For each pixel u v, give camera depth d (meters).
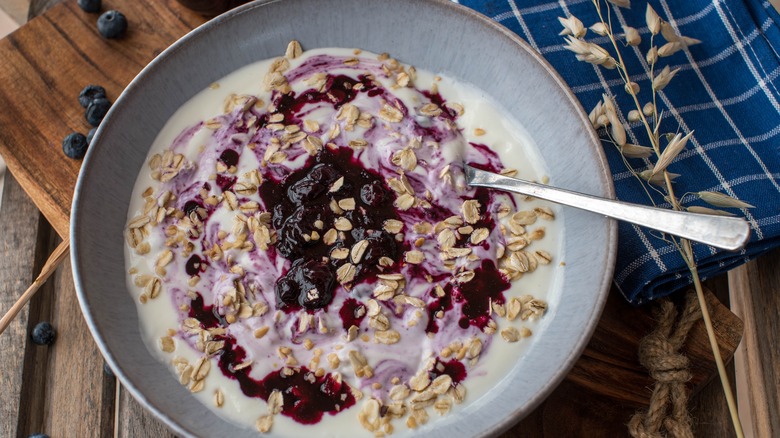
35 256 0.47
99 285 0.38
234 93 0.43
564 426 0.42
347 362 0.38
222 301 0.39
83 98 0.48
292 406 0.37
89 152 0.40
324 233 0.40
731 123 0.46
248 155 0.42
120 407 0.43
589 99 0.46
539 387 0.36
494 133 0.42
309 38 0.44
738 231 0.34
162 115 0.42
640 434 0.41
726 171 0.44
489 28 0.42
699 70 0.47
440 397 0.37
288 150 0.41
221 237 0.40
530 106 0.42
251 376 0.38
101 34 0.50
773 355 0.45
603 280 0.37
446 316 0.38
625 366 0.42
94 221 0.39
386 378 0.38
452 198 0.40
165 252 0.40
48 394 0.45
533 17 0.47
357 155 0.41
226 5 0.51
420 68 0.44
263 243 0.40
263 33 0.43
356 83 0.43
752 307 0.47
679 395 0.41
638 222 0.37
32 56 0.49
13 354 0.45
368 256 0.39
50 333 0.45
